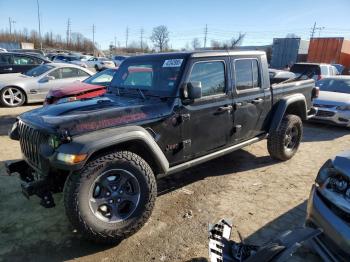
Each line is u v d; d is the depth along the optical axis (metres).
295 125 5.42
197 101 3.80
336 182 2.61
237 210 3.83
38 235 3.26
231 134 4.37
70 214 2.86
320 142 7.07
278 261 2.12
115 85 4.39
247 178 4.80
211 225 2.83
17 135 3.68
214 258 2.62
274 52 23.67
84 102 3.58
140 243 3.16
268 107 4.95
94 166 2.89
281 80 5.96
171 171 3.65
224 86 4.17
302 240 2.26
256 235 3.31
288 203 4.03
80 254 2.99
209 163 5.38
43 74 10.52
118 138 2.98
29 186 2.96
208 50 4.06
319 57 21.70
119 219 3.09
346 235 2.40
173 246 3.12
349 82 9.48
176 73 3.71
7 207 3.79
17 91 10.12
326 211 2.59
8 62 12.40
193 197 4.15
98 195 3.01
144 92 3.87
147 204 3.20
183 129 3.70
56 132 2.86
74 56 30.91
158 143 3.48
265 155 5.87
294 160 5.67
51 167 2.99
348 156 2.75
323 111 8.33
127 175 3.08
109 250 3.05
